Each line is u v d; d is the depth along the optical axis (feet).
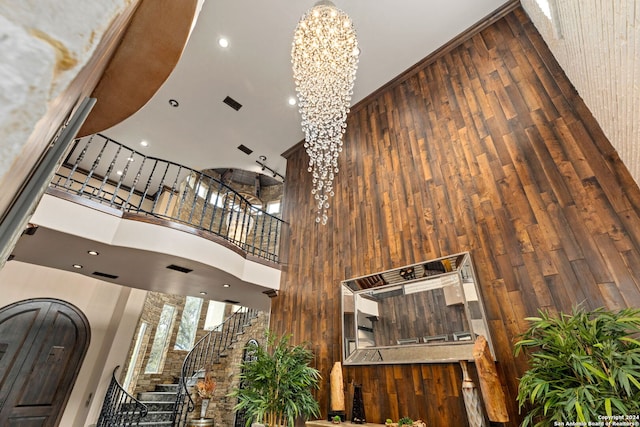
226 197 17.10
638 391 5.84
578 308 8.24
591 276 8.42
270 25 14.61
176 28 3.53
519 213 10.21
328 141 14.61
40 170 1.65
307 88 13.76
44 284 17.90
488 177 11.37
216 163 23.03
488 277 10.11
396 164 14.49
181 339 28.02
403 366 10.76
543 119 10.84
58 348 17.53
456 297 10.43
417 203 12.95
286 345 13.32
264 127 19.99
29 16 0.79
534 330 7.92
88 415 16.66
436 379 9.91
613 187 8.88
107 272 15.15
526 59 12.14
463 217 11.42
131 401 18.52
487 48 13.52
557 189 9.77
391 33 14.78
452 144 12.89
